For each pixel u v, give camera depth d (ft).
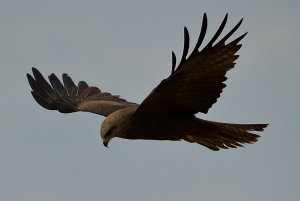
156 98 44.45
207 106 44.88
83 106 57.62
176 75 42.86
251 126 46.44
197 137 47.65
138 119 45.91
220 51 42.50
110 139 46.19
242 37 42.24
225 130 47.03
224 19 41.16
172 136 46.93
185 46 41.68
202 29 41.32
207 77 43.57
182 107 45.37
